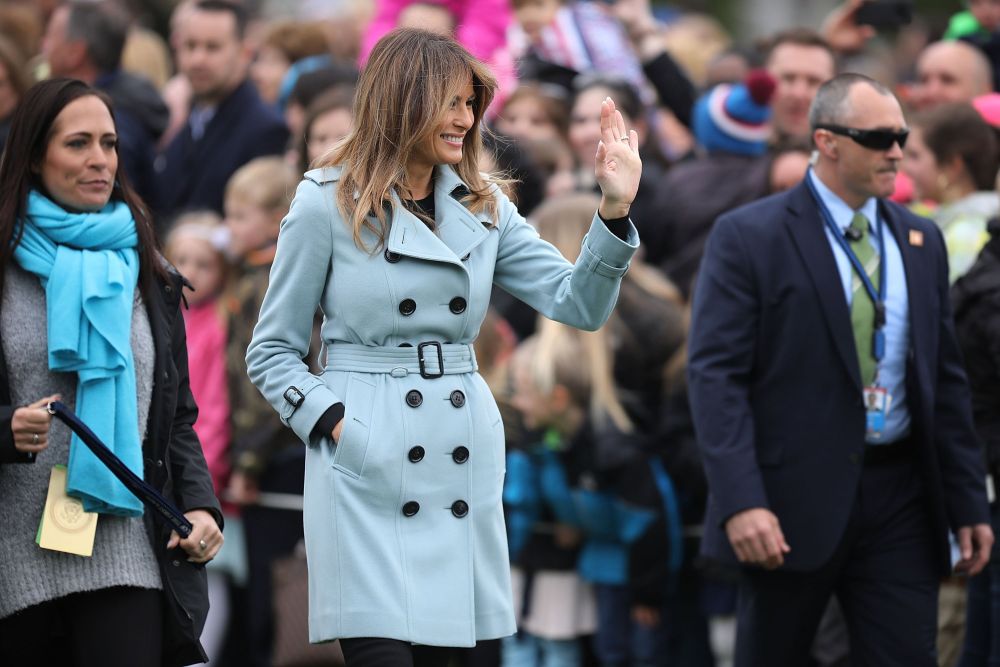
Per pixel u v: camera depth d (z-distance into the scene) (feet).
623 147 51.42
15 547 52.85
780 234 66.28
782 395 65.72
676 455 79.71
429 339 53.47
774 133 91.15
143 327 55.42
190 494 55.26
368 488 52.54
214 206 101.30
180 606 54.08
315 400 52.95
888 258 66.39
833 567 65.62
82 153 54.34
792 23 204.13
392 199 52.90
